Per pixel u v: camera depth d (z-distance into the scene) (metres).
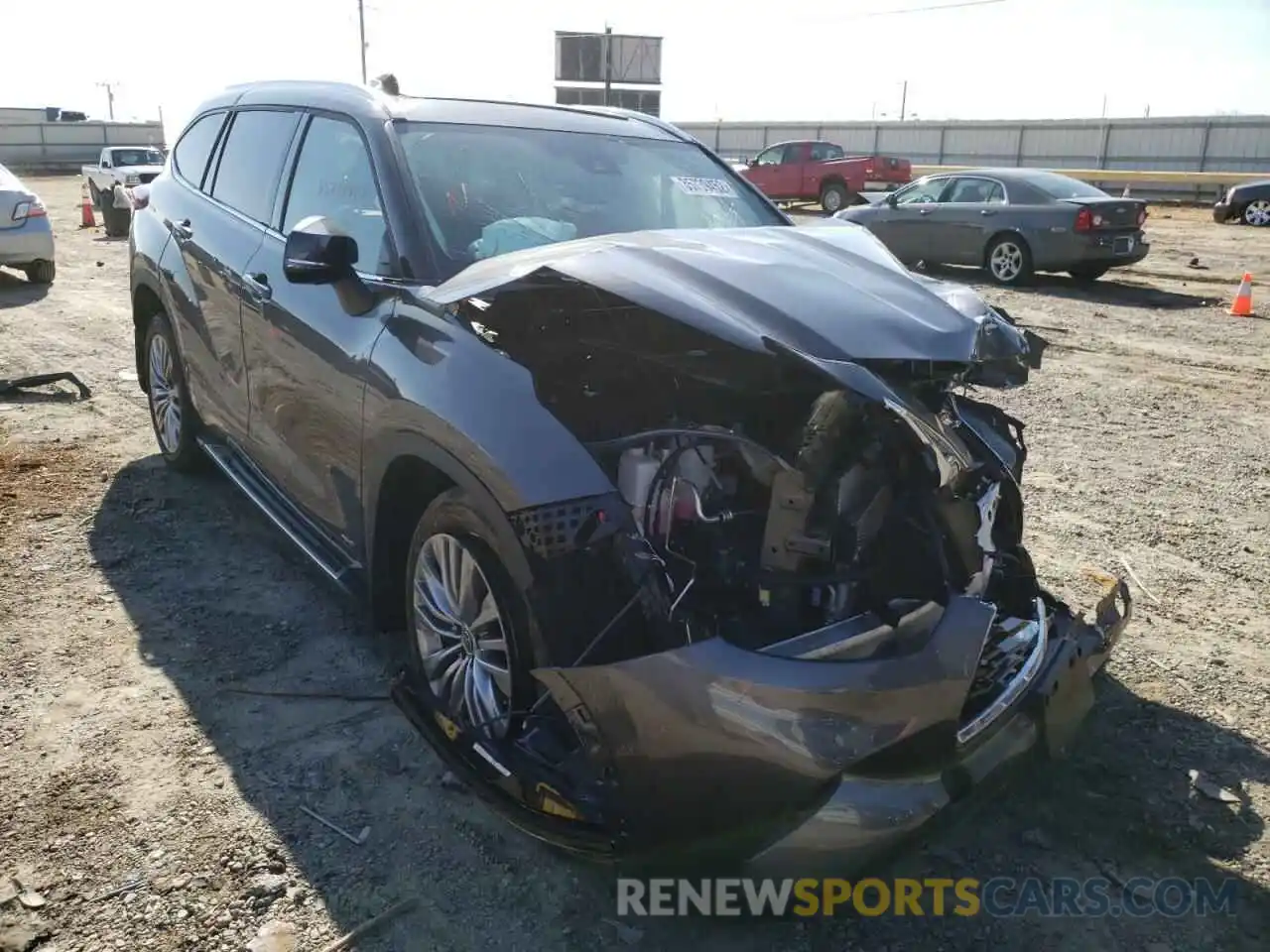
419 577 2.95
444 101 3.95
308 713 3.34
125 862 2.65
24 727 3.21
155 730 3.22
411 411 2.83
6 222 11.66
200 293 4.45
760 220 4.04
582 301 2.80
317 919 2.49
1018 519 3.22
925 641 2.34
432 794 2.96
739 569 2.47
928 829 2.40
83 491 5.18
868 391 2.29
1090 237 13.24
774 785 2.21
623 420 2.73
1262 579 4.45
